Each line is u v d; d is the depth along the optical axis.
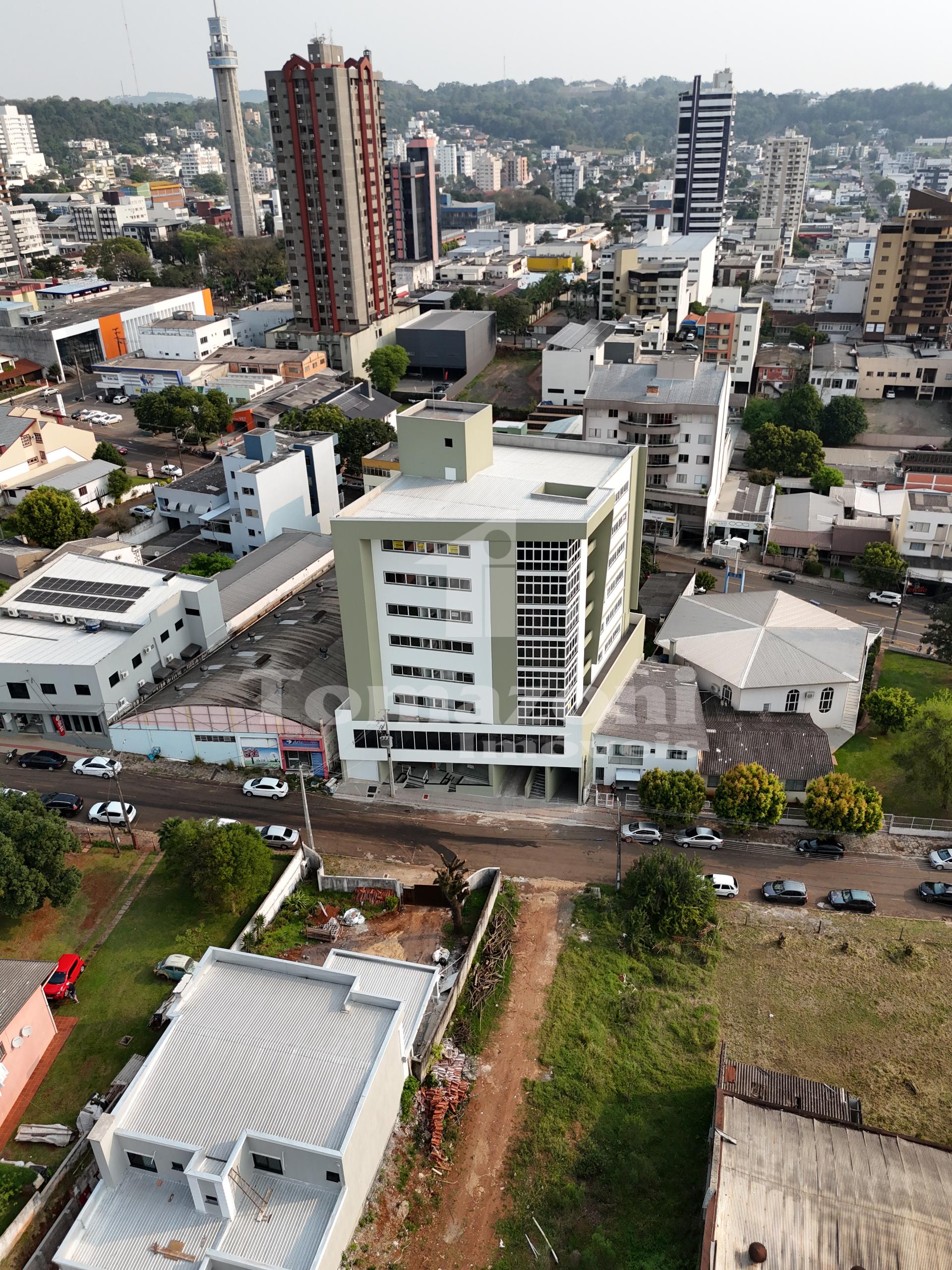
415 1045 48.41
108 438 152.00
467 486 67.62
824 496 125.00
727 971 54.88
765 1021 51.44
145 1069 40.59
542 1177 43.16
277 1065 41.00
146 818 67.75
